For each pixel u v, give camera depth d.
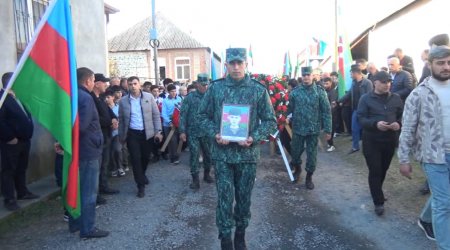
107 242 4.68
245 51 4.04
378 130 5.11
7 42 6.70
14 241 4.73
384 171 5.34
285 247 4.45
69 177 4.23
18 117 5.57
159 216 5.56
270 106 4.12
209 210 5.80
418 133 3.93
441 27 9.63
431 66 3.88
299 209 5.71
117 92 8.24
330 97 11.79
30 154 7.17
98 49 10.32
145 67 35.19
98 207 5.98
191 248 4.49
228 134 3.94
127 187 7.18
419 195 5.93
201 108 4.20
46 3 7.96
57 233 4.96
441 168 3.78
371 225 5.00
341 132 12.48
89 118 4.57
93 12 10.05
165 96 10.63
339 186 6.82
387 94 5.16
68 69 4.15
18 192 6.01
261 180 7.39
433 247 4.32
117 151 8.04
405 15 11.70
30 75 4.07
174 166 9.00
